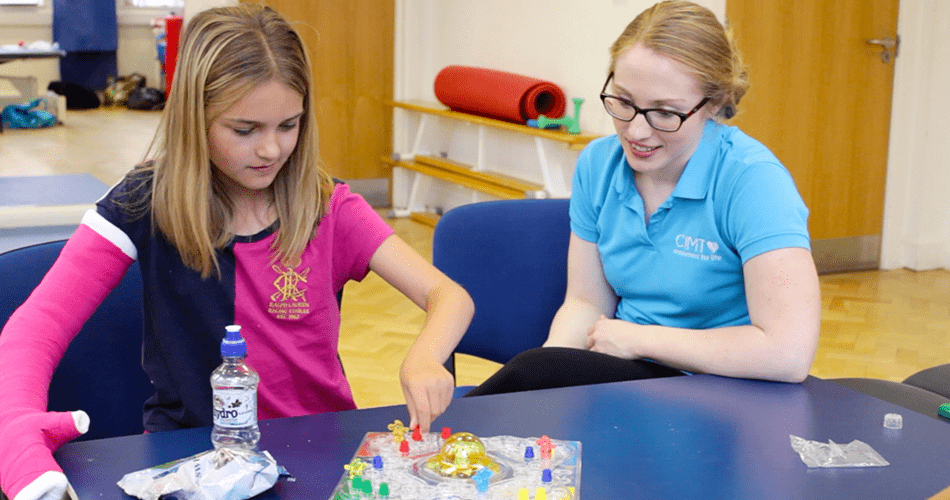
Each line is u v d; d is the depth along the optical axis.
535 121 4.47
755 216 1.37
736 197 1.41
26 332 1.10
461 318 1.24
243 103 1.12
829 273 4.54
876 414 1.13
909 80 4.48
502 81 4.68
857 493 0.92
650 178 1.51
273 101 1.13
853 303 3.97
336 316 1.38
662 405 1.15
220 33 1.12
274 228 1.29
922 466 0.99
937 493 0.92
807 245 1.34
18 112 8.40
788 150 4.30
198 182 1.20
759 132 4.21
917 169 4.58
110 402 1.47
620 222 1.55
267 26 1.15
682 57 1.33
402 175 5.75
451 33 5.57
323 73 5.55
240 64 1.11
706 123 1.48
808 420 1.11
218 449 0.95
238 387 1.00
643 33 1.37
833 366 3.12
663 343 1.38
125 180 1.25
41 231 2.20
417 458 0.98
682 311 1.52
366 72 5.68
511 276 1.85
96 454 0.98
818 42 4.25
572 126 4.36
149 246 1.26
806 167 4.37
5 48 7.36
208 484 0.87
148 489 0.88
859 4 4.30
